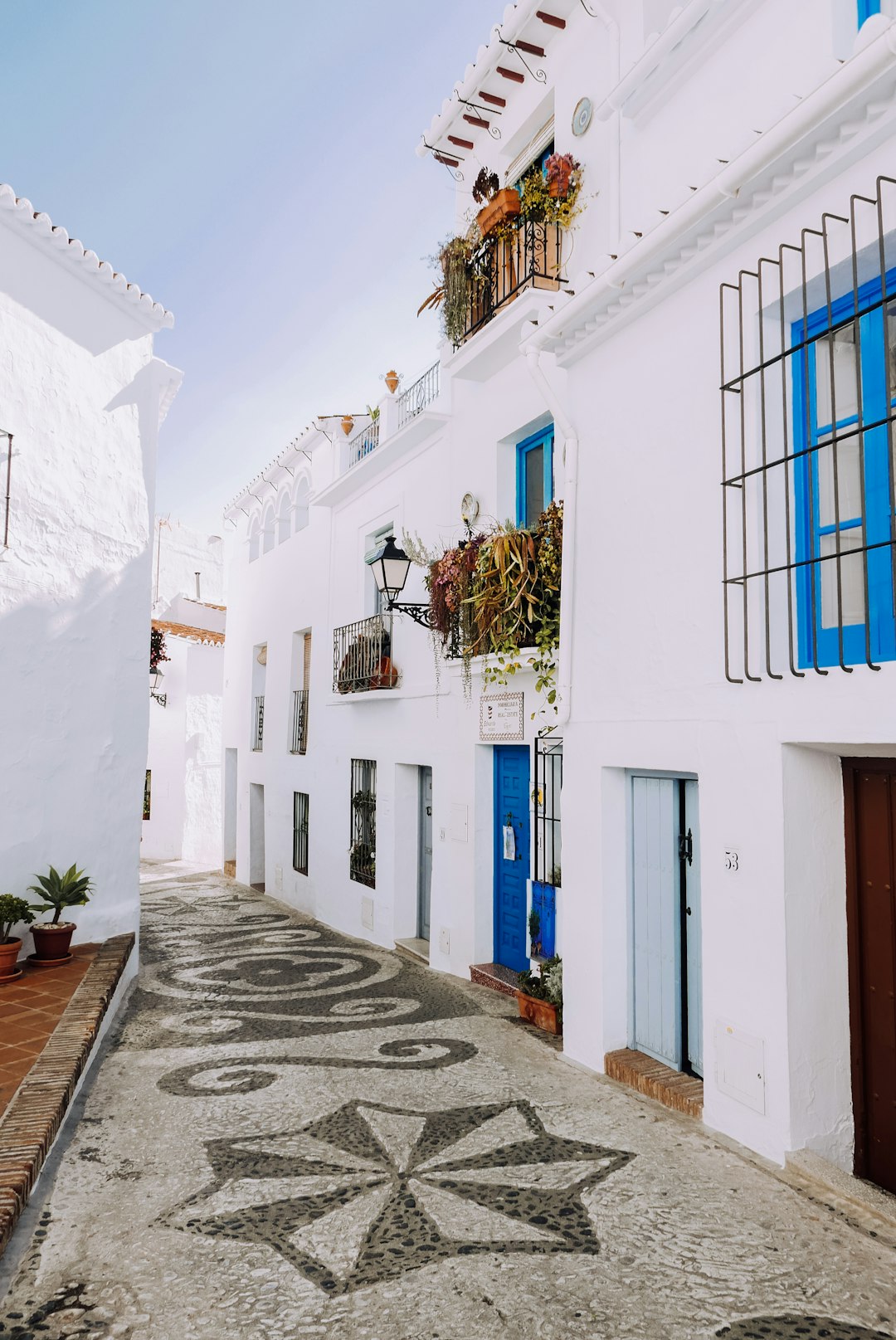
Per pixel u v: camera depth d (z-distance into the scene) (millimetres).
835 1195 3768
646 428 5367
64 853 8141
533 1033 6508
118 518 8875
